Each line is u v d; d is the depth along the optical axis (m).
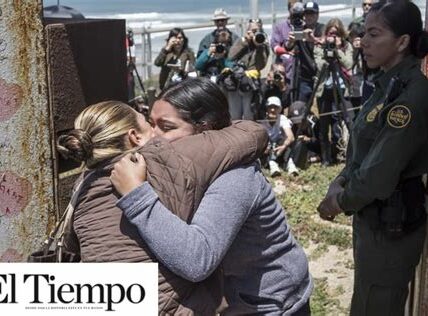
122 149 2.01
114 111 2.04
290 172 7.38
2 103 2.43
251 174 2.08
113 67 2.94
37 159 2.51
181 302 1.99
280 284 2.26
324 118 7.64
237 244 2.17
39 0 2.44
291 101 8.02
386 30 2.77
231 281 2.26
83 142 1.97
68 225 2.05
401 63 2.80
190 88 2.11
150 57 14.17
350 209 2.91
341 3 24.94
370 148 2.84
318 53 7.85
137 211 1.90
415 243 2.88
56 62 2.54
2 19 2.38
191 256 1.89
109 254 1.96
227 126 2.17
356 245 3.03
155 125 2.13
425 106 2.70
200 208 1.98
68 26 2.60
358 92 7.48
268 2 35.44
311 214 6.17
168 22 38.47
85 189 2.01
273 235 2.20
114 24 2.94
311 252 5.37
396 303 2.96
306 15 8.05
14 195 2.49
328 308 4.43
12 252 2.52
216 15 8.48
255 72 8.09
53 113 2.53
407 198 2.83
